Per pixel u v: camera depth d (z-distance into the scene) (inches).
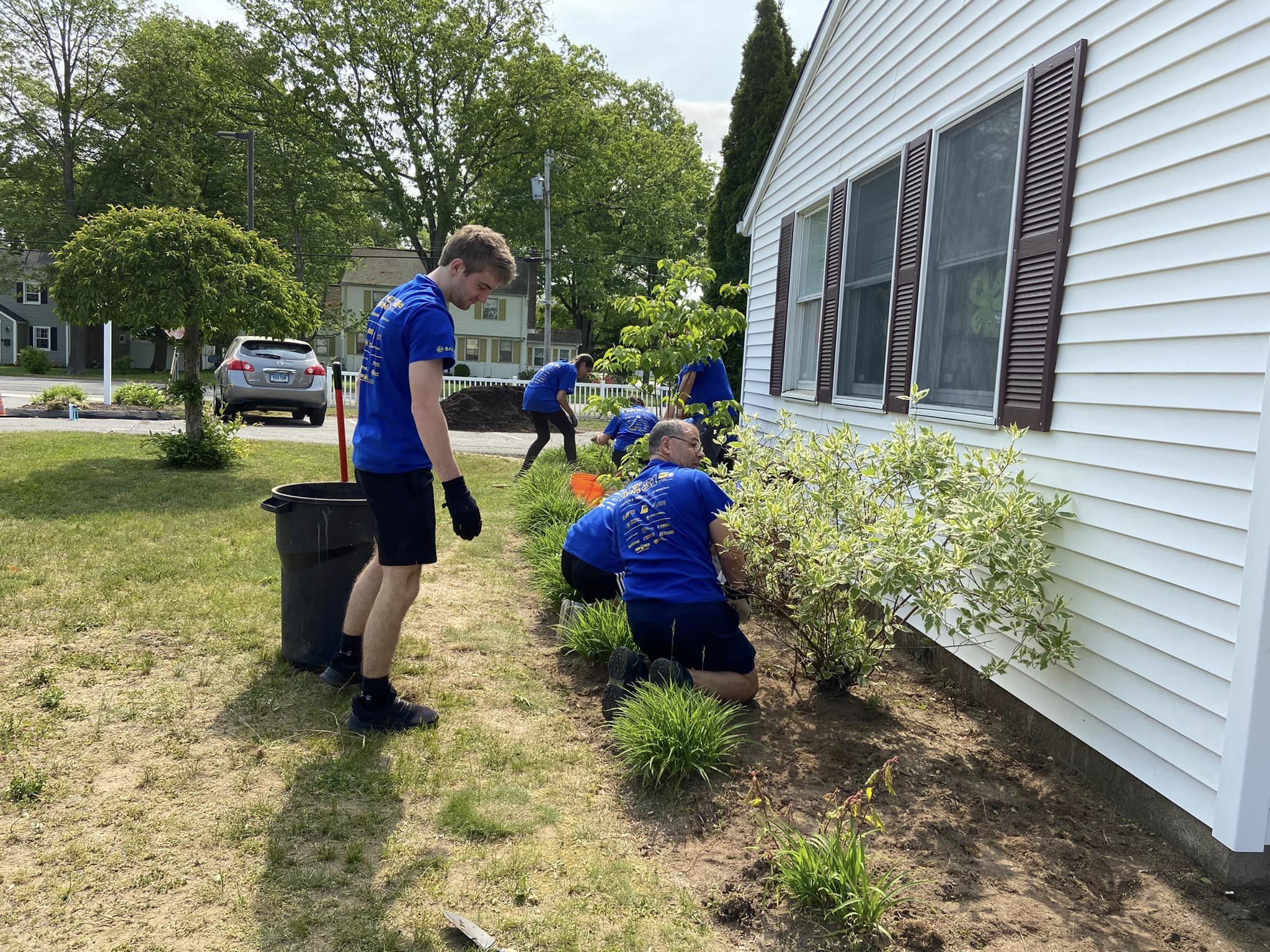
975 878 100.7
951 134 186.4
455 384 839.1
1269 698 95.0
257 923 85.4
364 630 137.9
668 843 106.0
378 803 109.8
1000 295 162.6
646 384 253.1
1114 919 94.0
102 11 1386.6
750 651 148.0
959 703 159.8
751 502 153.6
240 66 1316.4
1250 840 97.1
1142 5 122.6
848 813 113.2
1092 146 133.4
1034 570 130.3
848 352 250.1
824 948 87.0
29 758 114.7
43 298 1978.3
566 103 1380.4
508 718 139.4
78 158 1461.6
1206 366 106.0
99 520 249.9
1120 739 119.6
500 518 304.2
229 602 181.2
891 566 128.9
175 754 118.6
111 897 87.8
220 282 329.4
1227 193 104.5
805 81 291.0
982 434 164.7
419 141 1396.4
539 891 94.0
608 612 168.9
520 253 1545.3
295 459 412.8
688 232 1676.9
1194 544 106.5
